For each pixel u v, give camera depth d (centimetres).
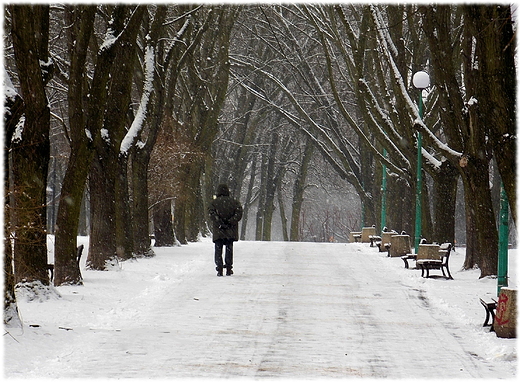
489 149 7281
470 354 3669
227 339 3962
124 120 7488
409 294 5891
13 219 4244
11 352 3475
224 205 7081
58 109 13488
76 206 6019
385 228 11119
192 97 12762
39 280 5166
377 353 3653
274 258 9306
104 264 7306
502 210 5803
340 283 6594
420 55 11012
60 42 11044
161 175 11006
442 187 9550
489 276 6975
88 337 3941
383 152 14425
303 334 4134
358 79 10212
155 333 4100
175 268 7731
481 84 4306
